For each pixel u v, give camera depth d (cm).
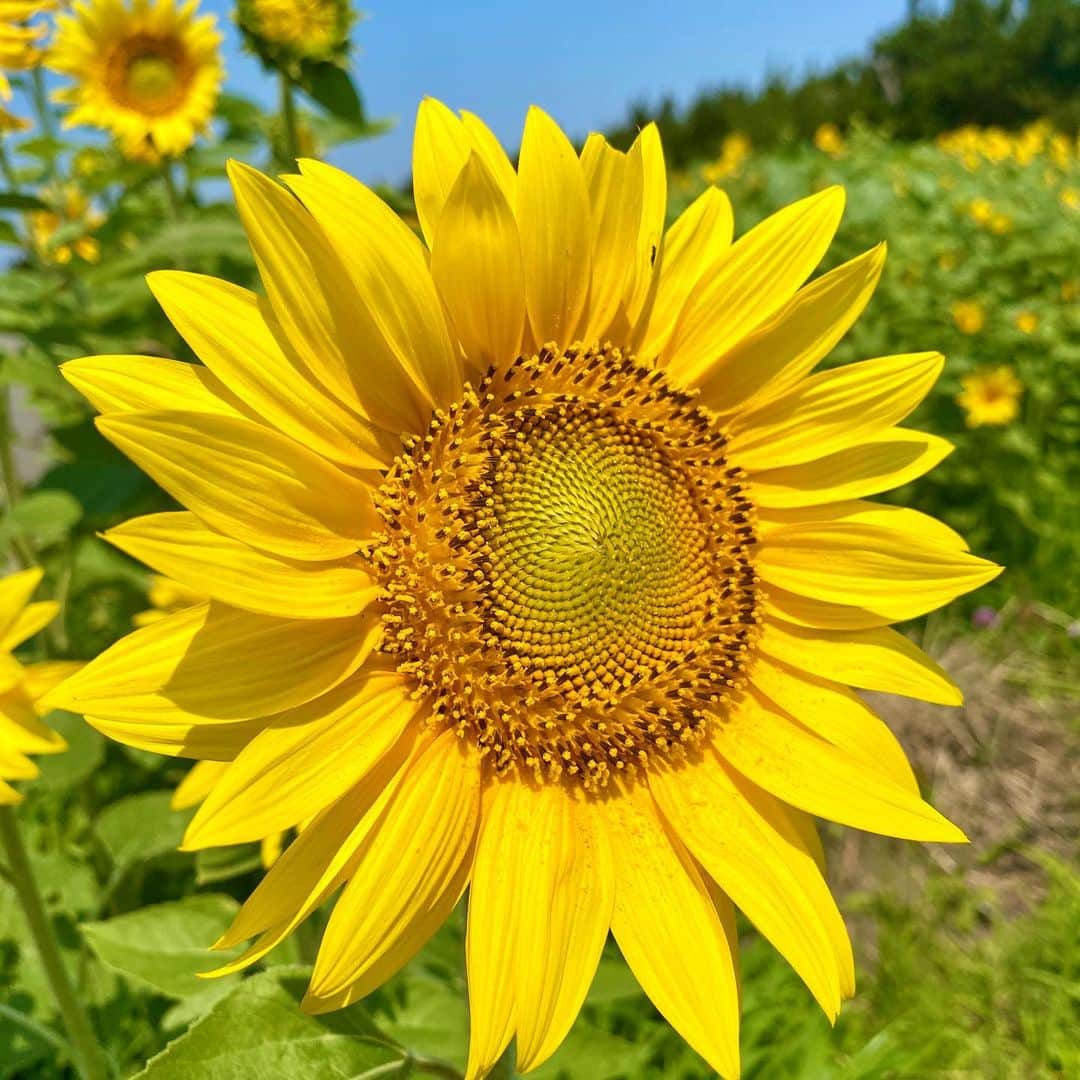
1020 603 85
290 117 50
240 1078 26
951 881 58
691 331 30
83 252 66
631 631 29
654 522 30
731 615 30
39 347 51
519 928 24
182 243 48
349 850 22
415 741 25
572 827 27
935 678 29
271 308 25
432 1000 39
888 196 139
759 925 26
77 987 42
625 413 30
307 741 24
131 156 65
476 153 25
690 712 29
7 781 33
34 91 63
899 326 112
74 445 53
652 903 26
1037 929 54
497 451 28
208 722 23
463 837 25
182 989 36
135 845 46
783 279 30
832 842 62
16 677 30
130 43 64
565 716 27
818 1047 41
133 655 23
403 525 26
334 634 25
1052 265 125
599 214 28
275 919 23
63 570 57
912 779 29
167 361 24
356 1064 27
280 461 24
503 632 28
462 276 26
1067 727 72
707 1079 42
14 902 46
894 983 50
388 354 26
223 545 23
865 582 30
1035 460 97
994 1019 49
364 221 25
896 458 30
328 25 48
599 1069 38
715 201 30
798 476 31
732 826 28
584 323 29
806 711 29
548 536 28
